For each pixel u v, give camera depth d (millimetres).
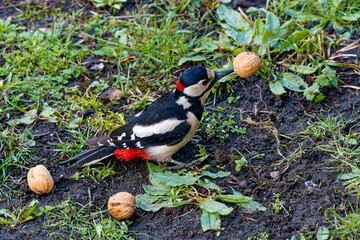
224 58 9258
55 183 7520
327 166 7320
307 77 8633
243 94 8680
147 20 9953
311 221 6691
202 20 9961
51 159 7883
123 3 10656
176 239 6707
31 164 7801
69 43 9820
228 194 7215
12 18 10508
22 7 10789
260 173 7461
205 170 7586
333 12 9258
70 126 8336
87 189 7457
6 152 7906
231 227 6785
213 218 6812
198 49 9320
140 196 7238
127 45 9711
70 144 8078
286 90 8586
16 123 8391
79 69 9344
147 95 8844
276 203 6961
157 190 7273
